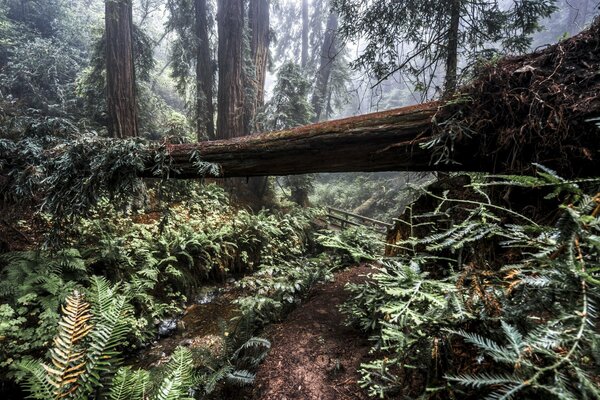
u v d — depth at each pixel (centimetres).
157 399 171
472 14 450
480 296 95
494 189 195
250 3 1156
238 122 1031
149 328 444
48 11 1100
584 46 161
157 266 524
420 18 477
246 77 1088
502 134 177
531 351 66
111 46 748
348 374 216
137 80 1012
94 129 801
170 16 1090
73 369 164
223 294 580
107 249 468
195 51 1062
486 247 181
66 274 412
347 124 248
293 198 1180
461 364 120
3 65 903
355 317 272
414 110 222
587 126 145
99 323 188
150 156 327
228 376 237
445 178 252
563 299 73
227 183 994
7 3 1011
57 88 900
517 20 436
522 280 77
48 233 395
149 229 592
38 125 377
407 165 241
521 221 173
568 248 68
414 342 114
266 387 226
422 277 116
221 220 754
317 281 427
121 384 177
